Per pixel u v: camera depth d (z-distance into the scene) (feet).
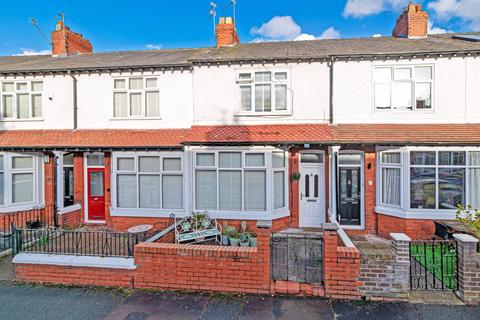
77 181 35.88
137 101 35.50
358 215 31.78
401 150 29.04
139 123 35.09
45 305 17.60
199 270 19.11
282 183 32.68
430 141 27.40
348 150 31.45
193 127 33.40
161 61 35.81
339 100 32.07
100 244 25.61
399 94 31.55
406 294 17.51
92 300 18.13
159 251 19.45
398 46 33.40
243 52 36.63
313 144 29.40
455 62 30.37
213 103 33.78
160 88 34.73
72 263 20.11
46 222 34.09
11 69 35.42
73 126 35.58
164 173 33.12
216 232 26.94
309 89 32.65
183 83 34.45
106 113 35.53
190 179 32.01
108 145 32.04
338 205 29.48
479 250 19.52
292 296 18.25
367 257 18.29
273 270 20.49
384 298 17.62
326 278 18.07
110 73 35.29
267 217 30.76
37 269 20.72
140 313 16.66
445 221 27.14
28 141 33.27
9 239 29.30
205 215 30.12
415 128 29.78
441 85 30.55
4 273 22.16
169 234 25.57
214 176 32.04
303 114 32.73
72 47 47.52
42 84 36.29
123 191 34.06
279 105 33.32
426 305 16.97
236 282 18.80
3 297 18.56
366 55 31.07
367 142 28.17
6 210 32.30
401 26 40.57
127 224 33.55
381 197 30.66
